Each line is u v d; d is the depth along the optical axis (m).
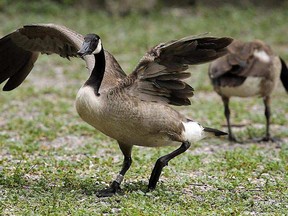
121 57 28.58
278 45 31.72
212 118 19.58
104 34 32.41
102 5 37.53
